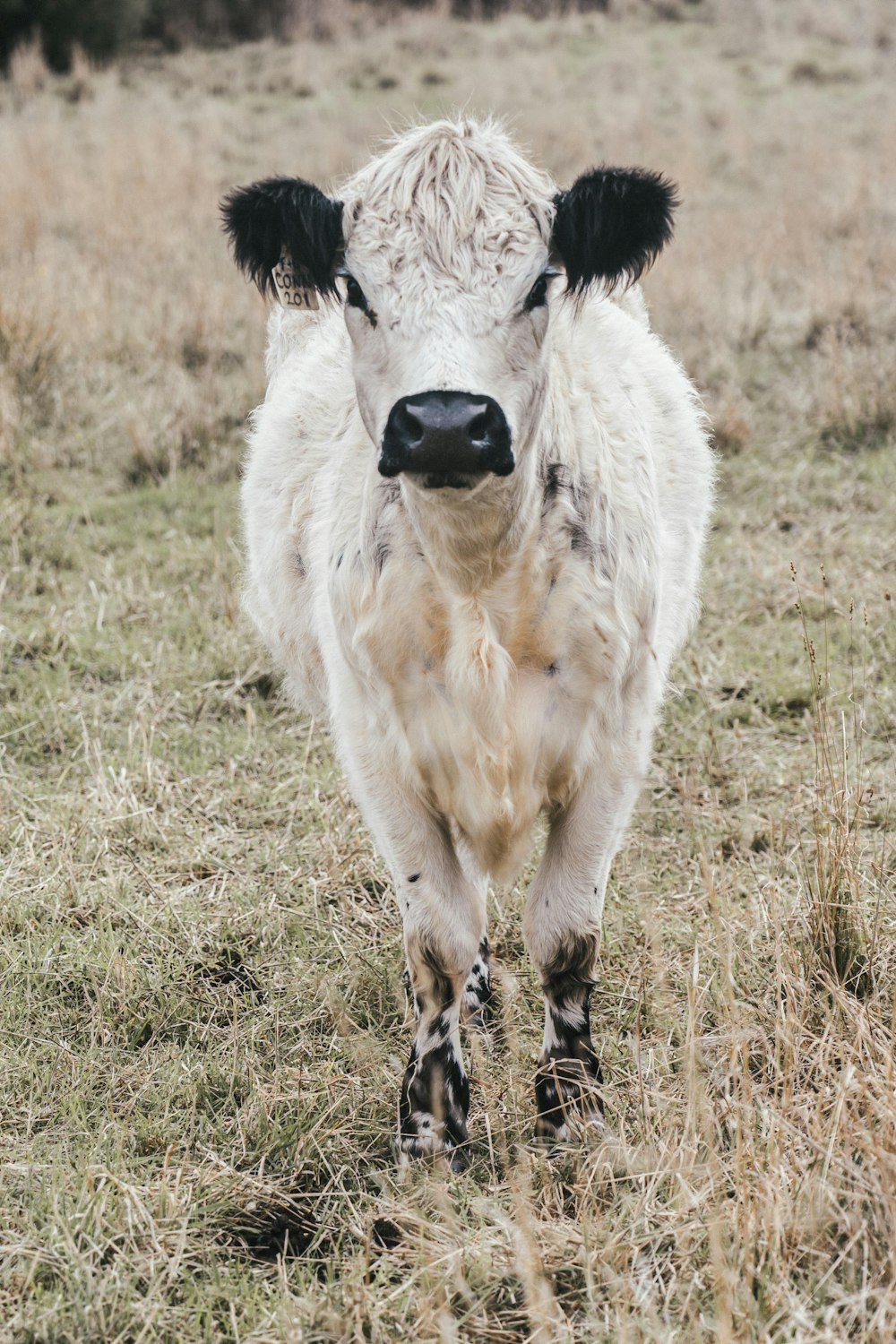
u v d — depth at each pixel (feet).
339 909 14.78
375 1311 9.55
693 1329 8.92
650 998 12.69
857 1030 10.77
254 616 16.51
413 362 9.45
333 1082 11.98
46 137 51.80
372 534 10.78
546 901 11.50
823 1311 8.94
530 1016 13.14
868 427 27.25
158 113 60.29
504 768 10.77
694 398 15.92
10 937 14.17
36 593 22.27
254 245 10.71
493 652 10.48
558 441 10.64
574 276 10.33
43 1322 9.56
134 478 26.91
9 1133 11.62
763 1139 10.23
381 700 11.07
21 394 28.60
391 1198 10.67
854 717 16.48
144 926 14.25
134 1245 10.16
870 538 22.89
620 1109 11.50
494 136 10.34
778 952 11.67
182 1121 11.59
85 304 33.91
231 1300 9.69
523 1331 9.52
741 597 21.43
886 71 68.64
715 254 38.29
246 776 17.34
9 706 18.62
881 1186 9.40
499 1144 11.43
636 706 11.45
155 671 19.75
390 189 9.97
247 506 15.78
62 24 70.74
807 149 51.47
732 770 16.93
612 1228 10.07
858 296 32.86
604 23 81.00
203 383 29.94
